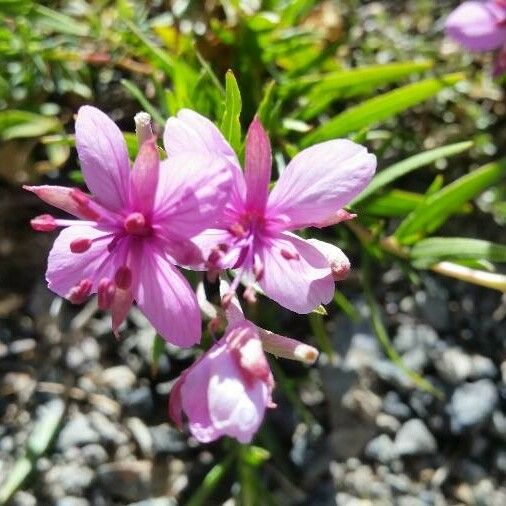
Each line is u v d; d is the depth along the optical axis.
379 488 0.09
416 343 0.10
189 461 0.09
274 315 0.09
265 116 0.08
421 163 0.09
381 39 0.11
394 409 0.09
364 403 0.09
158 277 0.06
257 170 0.06
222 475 0.09
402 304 0.10
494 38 0.09
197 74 0.09
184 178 0.06
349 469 0.09
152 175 0.06
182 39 0.10
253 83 0.09
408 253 0.09
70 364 0.09
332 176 0.06
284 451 0.09
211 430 0.06
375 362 0.09
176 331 0.06
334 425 0.09
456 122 0.11
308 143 0.09
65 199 0.06
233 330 0.06
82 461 0.09
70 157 0.10
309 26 0.11
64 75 0.10
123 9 0.10
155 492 0.09
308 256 0.06
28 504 0.09
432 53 0.11
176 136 0.06
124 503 0.09
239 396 0.05
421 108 0.11
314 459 0.09
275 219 0.06
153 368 0.08
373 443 0.09
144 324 0.10
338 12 0.11
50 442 0.09
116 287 0.06
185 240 0.06
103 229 0.06
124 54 0.10
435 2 0.11
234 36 0.09
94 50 0.10
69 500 0.09
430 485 0.09
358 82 0.09
